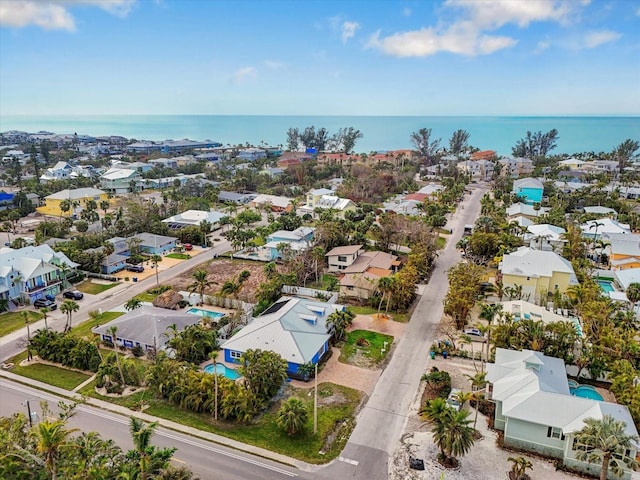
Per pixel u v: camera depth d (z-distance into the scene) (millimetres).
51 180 170375
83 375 52469
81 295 74375
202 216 120688
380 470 37594
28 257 76875
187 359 53906
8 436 34125
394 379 51250
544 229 99750
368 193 154750
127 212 116625
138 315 60344
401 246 101250
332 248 96000
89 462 33219
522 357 46438
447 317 67000
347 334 61531
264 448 40312
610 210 123562
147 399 47656
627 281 73625
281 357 50688
